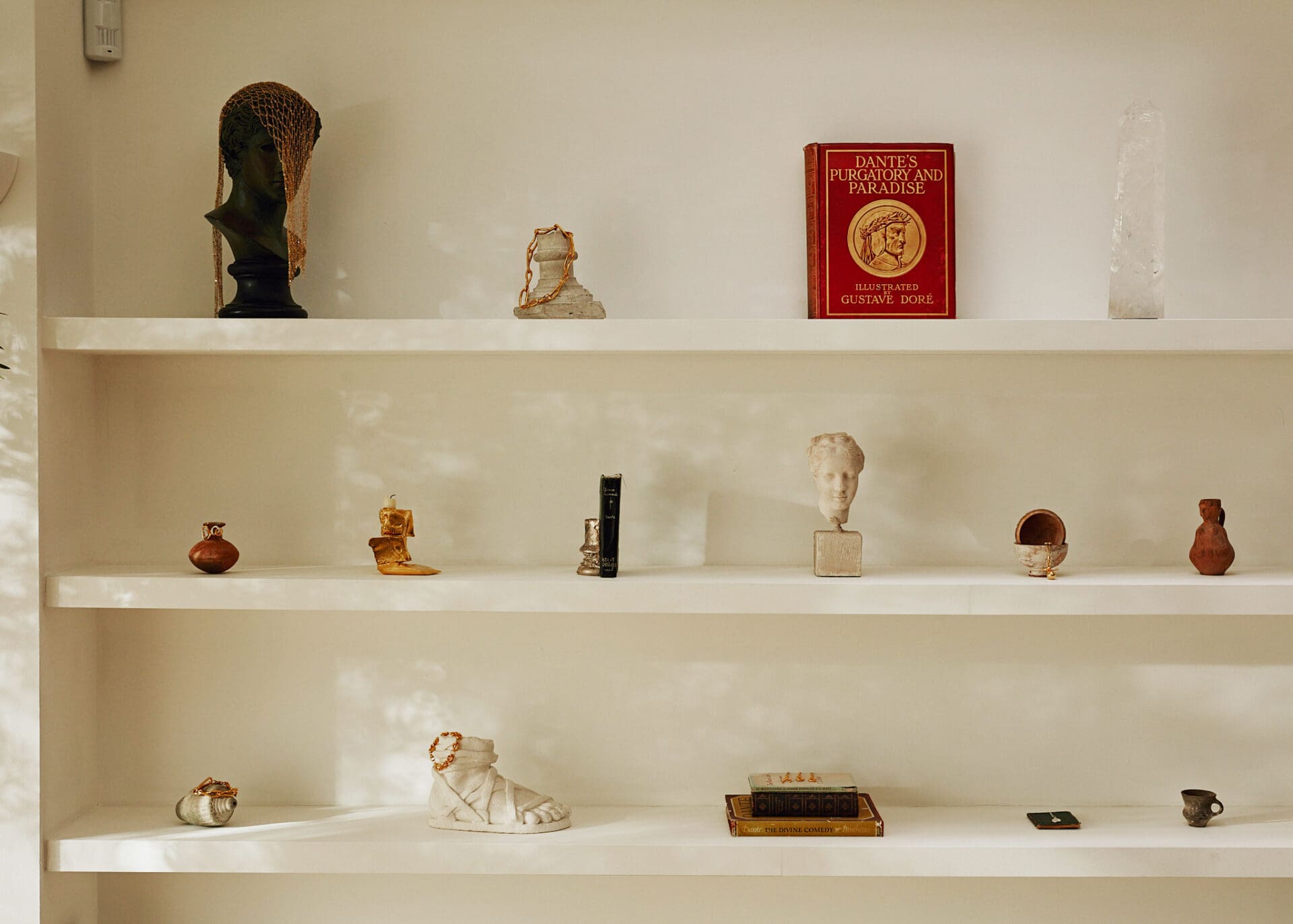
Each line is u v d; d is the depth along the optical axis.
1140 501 1.97
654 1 1.98
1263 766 1.97
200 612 2.00
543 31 1.98
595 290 1.98
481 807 1.82
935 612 1.71
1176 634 1.97
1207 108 1.96
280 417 2.00
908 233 1.92
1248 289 1.96
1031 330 1.71
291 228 1.82
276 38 1.98
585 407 1.99
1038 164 1.97
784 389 1.99
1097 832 1.82
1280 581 1.77
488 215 1.98
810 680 1.99
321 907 2.00
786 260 1.98
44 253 1.78
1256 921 1.96
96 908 1.98
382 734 2.01
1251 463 1.96
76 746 1.90
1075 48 1.96
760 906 1.99
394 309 1.99
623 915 2.00
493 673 2.00
